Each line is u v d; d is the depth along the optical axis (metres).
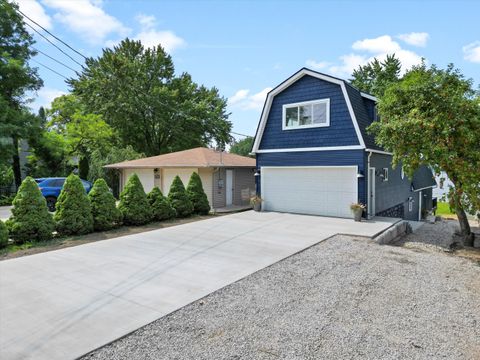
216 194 15.91
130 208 10.34
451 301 4.50
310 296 4.57
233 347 3.22
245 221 10.95
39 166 24.03
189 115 31.08
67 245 7.70
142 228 10.03
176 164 15.27
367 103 12.59
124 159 21.66
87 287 4.87
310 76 12.11
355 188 11.27
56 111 26.48
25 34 20.28
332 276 5.45
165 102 29.16
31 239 7.94
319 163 11.95
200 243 7.78
